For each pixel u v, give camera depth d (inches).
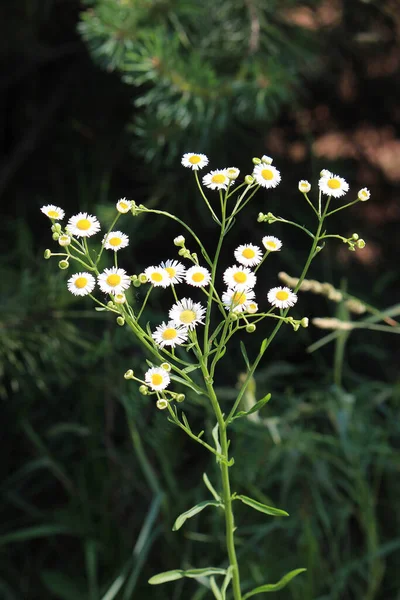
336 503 64.1
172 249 73.5
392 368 77.5
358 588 60.9
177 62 57.6
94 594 58.9
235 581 33.4
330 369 75.9
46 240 72.9
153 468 64.6
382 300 78.7
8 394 68.4
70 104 74.9
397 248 80.5
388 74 78.0
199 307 31.6
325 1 68.6
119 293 31.4
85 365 63.2
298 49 64.9
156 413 61.9
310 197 74.9
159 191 68.7
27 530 61.6
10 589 66.5
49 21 71.4
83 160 73.9
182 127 60.6
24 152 73.4
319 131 79.9
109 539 65.0
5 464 70.7
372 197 80.5
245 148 70.1
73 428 62.9
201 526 64.2
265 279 73.8
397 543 58.1
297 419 67.9
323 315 74.9
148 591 62.7
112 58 58.7
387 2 72.1
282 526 59.9
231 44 62.7
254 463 61.6
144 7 58.8
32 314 57.4
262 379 67.4
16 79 74.8
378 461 63.7
